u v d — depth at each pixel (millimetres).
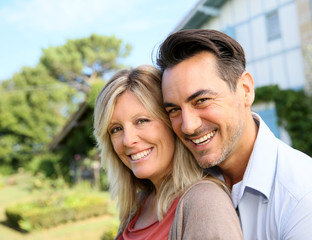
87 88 36469
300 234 1285
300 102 9695
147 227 1707
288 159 1473
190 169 1640
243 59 1560
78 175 16250
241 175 1660
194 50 1455
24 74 34125
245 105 1591
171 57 1479
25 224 9203
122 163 2105
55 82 35188
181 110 1508
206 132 1480
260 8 10742
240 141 1576
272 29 10617
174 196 1606
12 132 31750
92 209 10250
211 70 1446
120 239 1975
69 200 10586
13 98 31875
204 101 1443
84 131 15062
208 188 1400
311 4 9477
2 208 13773
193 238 1249
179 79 1460
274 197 1411
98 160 14852
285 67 10273
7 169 31672
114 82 1740
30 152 32281
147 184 2094
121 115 1717
